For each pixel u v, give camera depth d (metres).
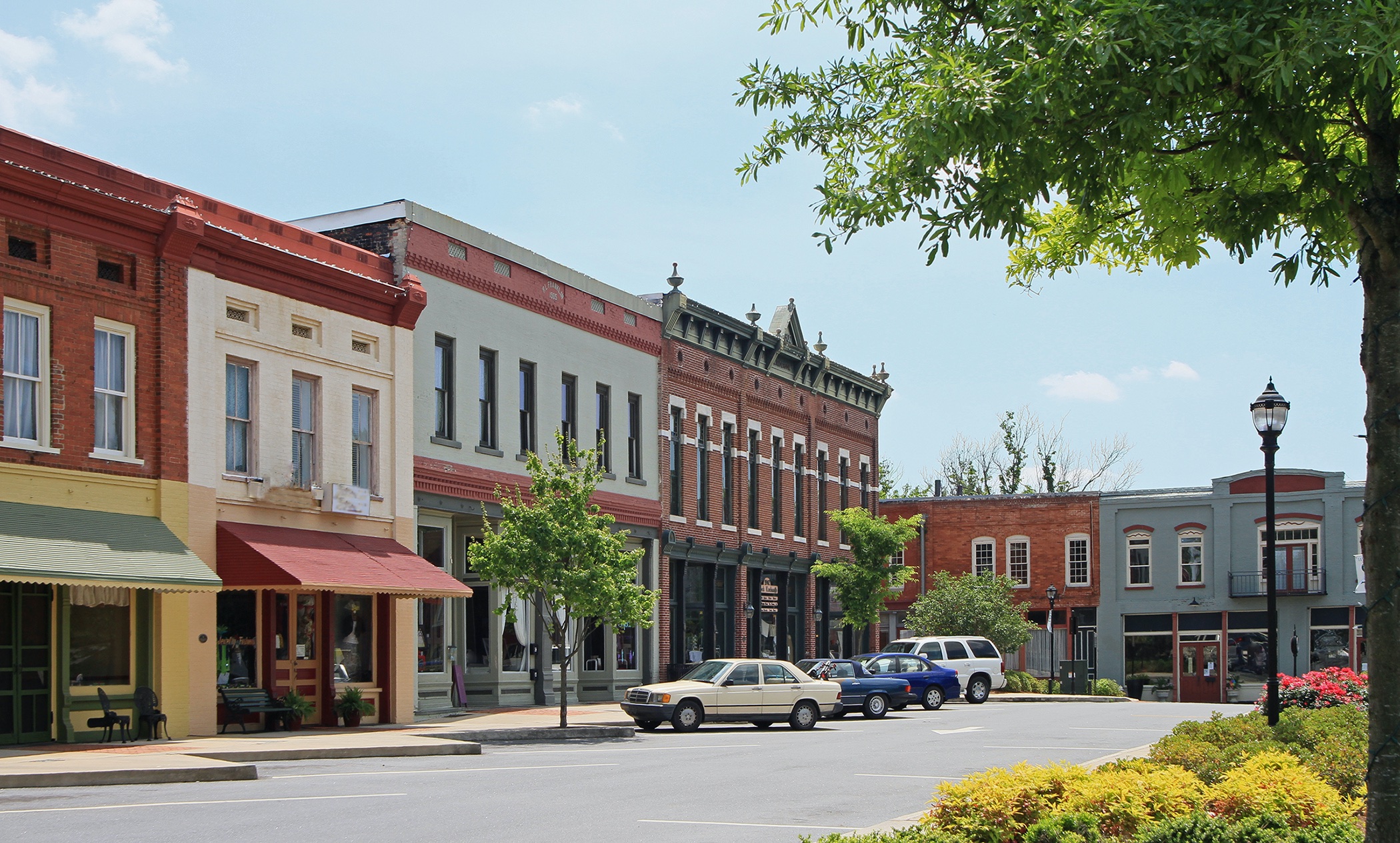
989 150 8.57
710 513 42.50
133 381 22.83
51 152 21.91
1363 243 7.52
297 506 26.02
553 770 18.86
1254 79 7.86
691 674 29.92
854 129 9.83
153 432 23.05
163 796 14.97
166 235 23.30
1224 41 7.66
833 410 51.75
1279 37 7.54
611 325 37.88
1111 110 8.24
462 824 12.98
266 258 25.72
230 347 24.94
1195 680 59.38
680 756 21.64
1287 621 58.03
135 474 22.66
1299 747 14.46
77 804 14.18
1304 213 9.43
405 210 29.97
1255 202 9.48
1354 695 23.89
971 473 93.19
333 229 30.70
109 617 22.12
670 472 40.34
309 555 25.09
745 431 44.78
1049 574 62.28
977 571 63.31
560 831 12.58
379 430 28.72
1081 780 10.58
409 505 29.23
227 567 23.95
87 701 21.52
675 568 40.50
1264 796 10.16
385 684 28.16
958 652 43.53
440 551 31.20
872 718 35.38
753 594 45.31
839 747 23.84
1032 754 22.33
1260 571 58.50
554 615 26.70
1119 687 52.88
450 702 31.39
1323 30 7.44
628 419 38.69
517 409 33.72
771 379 46.88
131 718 22.25
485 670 32.59
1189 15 7.93
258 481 25.28
